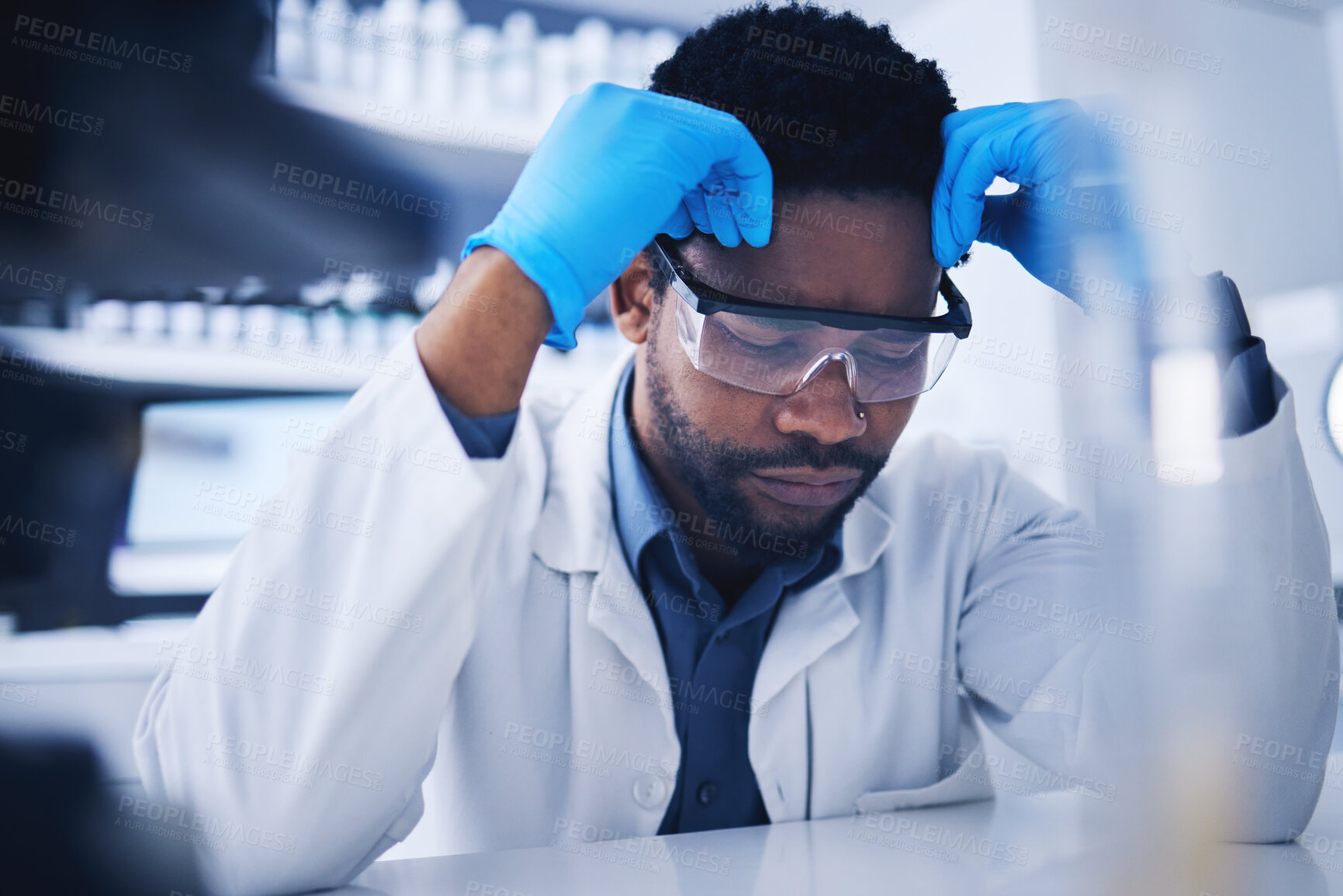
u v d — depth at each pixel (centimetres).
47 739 182
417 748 79
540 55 226
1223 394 64
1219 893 59
